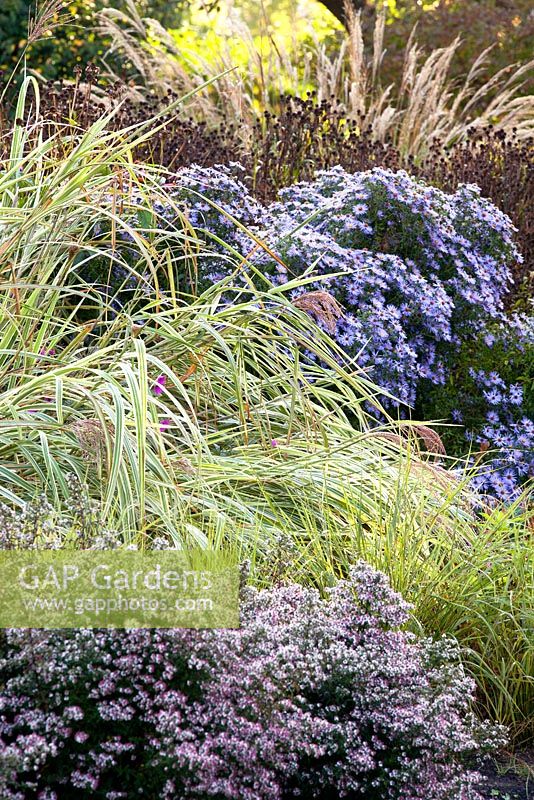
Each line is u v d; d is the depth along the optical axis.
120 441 3.31
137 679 2.32
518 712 3.22
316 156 7.52
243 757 2.22
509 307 6.52
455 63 12.88
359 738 2.42
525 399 5.40
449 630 3.30
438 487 4.05
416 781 2.45
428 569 3.46
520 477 5.11
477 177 7.42
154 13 13.45
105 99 7.52
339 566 3.46
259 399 4.35
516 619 3.38
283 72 10.89
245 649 2.45
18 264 4.19
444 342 5.54
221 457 3.99
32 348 4.12
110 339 4.40
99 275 5.02
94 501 3.14
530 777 2.95
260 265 5.13
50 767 2.24
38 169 4.03
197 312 4.28
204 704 2.34
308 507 3.85
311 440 4.23
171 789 2.17
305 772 2.46
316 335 4.38
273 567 3.16
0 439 3.55
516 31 13.07
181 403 4.34
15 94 6.27
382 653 2.64
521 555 3.58
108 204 4.26
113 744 2.19
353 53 9.90
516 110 10.20
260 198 6.54
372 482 4.01
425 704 2.50
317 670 2.45
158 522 3.43
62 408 3.61
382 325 4.99
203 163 6.25
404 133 9.35
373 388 4.79
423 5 13.95
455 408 5.30
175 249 5.05
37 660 2.25
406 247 5.62
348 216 5.42
